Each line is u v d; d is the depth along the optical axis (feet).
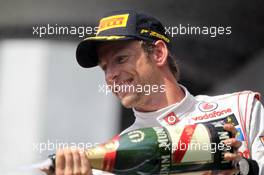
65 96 74.74
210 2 76.48
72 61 75.97
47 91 75.10
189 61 82.38
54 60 75.77
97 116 74.95
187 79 86.07
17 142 73.20
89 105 75.10
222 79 86.79
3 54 76.84
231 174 26.94
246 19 78.54
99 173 29.43
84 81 74.90
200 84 87.45
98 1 76.89
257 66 84.58
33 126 74.02
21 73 75.92
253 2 76.54
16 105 75.05
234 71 85.87
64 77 75.41
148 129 26.84
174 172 26.48
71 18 76.79
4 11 77.00
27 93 75.56
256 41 81.51
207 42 80.18
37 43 76.79
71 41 76.74
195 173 26.61
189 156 26.25
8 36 77.20
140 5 77.51
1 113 74.79
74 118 74.95
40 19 77.30
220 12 77.97
